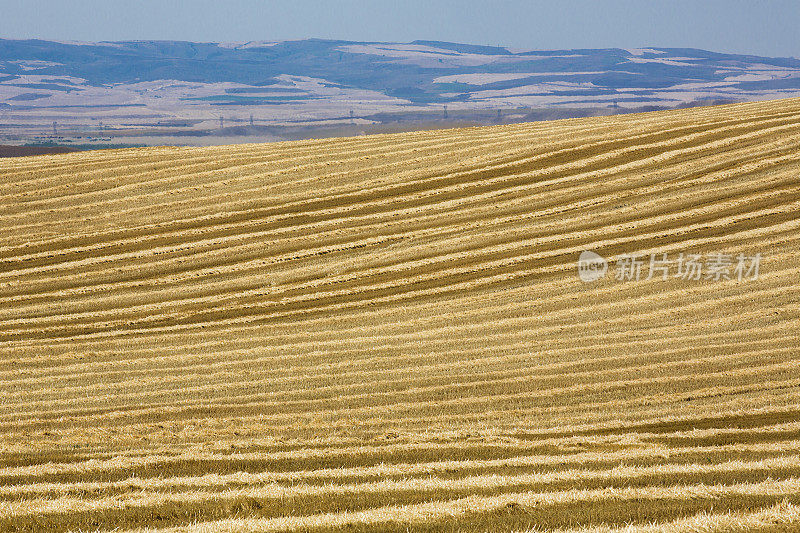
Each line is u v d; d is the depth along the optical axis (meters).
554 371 48.50
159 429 40.81
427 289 65.75
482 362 50.31
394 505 24.22
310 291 67.12
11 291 68.69
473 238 76.62
